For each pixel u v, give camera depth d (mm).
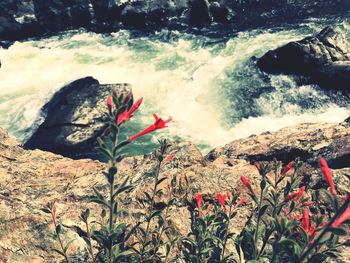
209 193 4680
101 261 3604
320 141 5918
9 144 6207
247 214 4449
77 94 12492
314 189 4812
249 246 4004
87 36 16875
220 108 12797
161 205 4609
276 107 12695
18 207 4496
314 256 2621
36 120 12648
